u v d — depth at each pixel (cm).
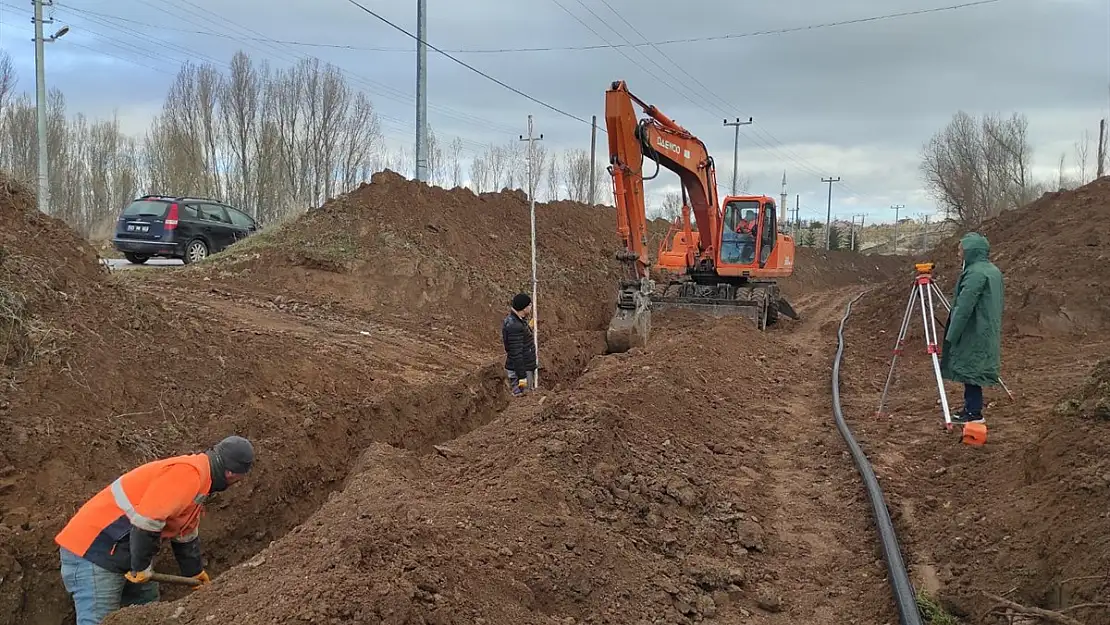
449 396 897
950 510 571
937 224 9600
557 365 1241
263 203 3231
